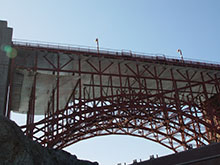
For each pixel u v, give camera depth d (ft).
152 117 159.53
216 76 169.68
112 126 163.94
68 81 141.59
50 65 147.13
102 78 160.97
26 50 135.85
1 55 128.36
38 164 94.79
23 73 134.82
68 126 134.92
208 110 161.58
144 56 155.94
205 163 71.51
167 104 172.24
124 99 171.73
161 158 80.84
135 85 172.45
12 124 93.71
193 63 164.04
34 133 123.65
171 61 159.74
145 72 163.73
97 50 147.84
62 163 112.68
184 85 179.63
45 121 128.26
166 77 170.30
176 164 76.89
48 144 124.57
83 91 161.79
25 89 145.89
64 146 157.99
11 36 133.80
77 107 136.87
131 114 154.40
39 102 158.51
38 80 138.51
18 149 88.28
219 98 164.04
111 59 148.25
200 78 175.42
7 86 133.28
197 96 178.19
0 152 83.71
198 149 74.02
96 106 141.08
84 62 148.25
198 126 176.55
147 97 147.95
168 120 154.61
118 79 164.04
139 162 86.07
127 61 150.51
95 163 136.05
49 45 141.08
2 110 116.98
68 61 146.61
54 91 144.56
